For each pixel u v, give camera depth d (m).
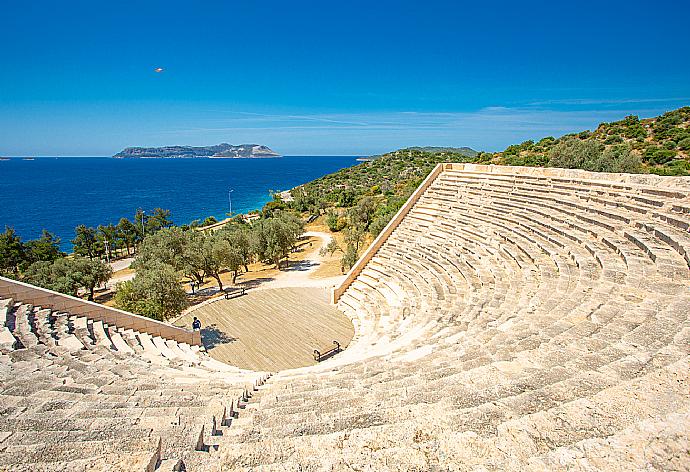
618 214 17.89
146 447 5.45
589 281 12.68
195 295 35.91
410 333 15.65
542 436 4.53
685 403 4.89
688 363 5.80
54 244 73.12
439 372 8.22
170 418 7.25
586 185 24.06
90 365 12.88
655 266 12.36
